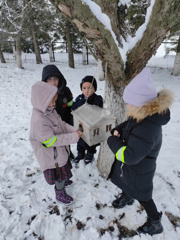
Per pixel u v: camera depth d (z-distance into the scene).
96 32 1.19
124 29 1.44
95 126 1.51
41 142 1.55
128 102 1.18
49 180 1.70
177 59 9.10
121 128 1.53
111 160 2.06
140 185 1.38
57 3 1.11
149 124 1.14
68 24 10.60
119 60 1.35
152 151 1.28
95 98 2.14
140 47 1.35
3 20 7.78
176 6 1.11
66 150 1.75
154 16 1.19
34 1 7.19
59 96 2.09
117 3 1.35
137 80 1.12
